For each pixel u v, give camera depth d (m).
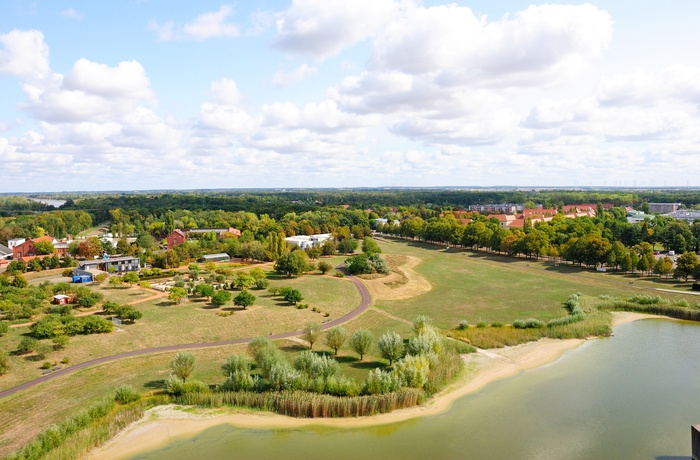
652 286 111.75
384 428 50.12
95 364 64.56
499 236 171.88
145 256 145.12
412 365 58.62
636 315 91.62
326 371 57.25
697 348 73.12
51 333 70.75
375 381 55.53
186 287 109.50
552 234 169.00
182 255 150.50
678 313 89.31
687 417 51.84
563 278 125.38
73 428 46.59
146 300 98.81
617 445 46.41
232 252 162.25
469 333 78.06
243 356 61.00
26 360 64.38
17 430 47.41
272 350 63.22
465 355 70.25
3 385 57.00
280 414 52.78
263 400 53.69
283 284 119.75
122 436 48.34
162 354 69.25
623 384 60.28
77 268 129.50
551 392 58.16
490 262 156.50
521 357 69.75
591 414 52.62
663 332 81.38
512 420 51.44
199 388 56.28
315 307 95.88
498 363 67.50
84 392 56.22
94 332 75.81
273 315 89.12
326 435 48.91
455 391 58.62
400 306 100.94
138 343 72.88
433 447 46.34
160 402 54.69
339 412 52.31
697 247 158.25
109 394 54.00
